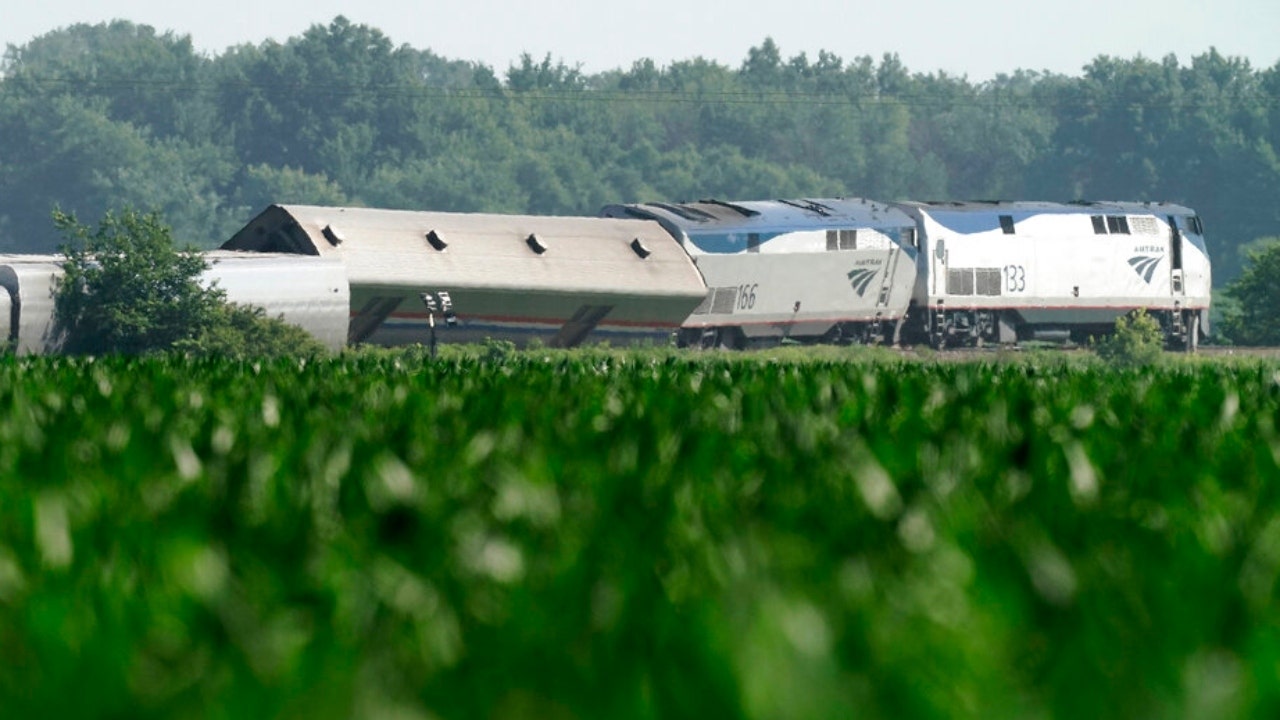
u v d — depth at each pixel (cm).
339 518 2447
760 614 1458
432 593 1794
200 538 2122
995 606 1706
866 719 1250
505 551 2048
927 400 4978
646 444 3369
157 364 6706
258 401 4512
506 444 3431
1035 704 1318
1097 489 2836
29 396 4700
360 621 1686
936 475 2959
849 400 4791
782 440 3594
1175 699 1302
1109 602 1723
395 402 4616
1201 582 1914
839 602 1698
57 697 1355
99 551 2072
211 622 1620
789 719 1245
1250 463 3334
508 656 1526
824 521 2369
